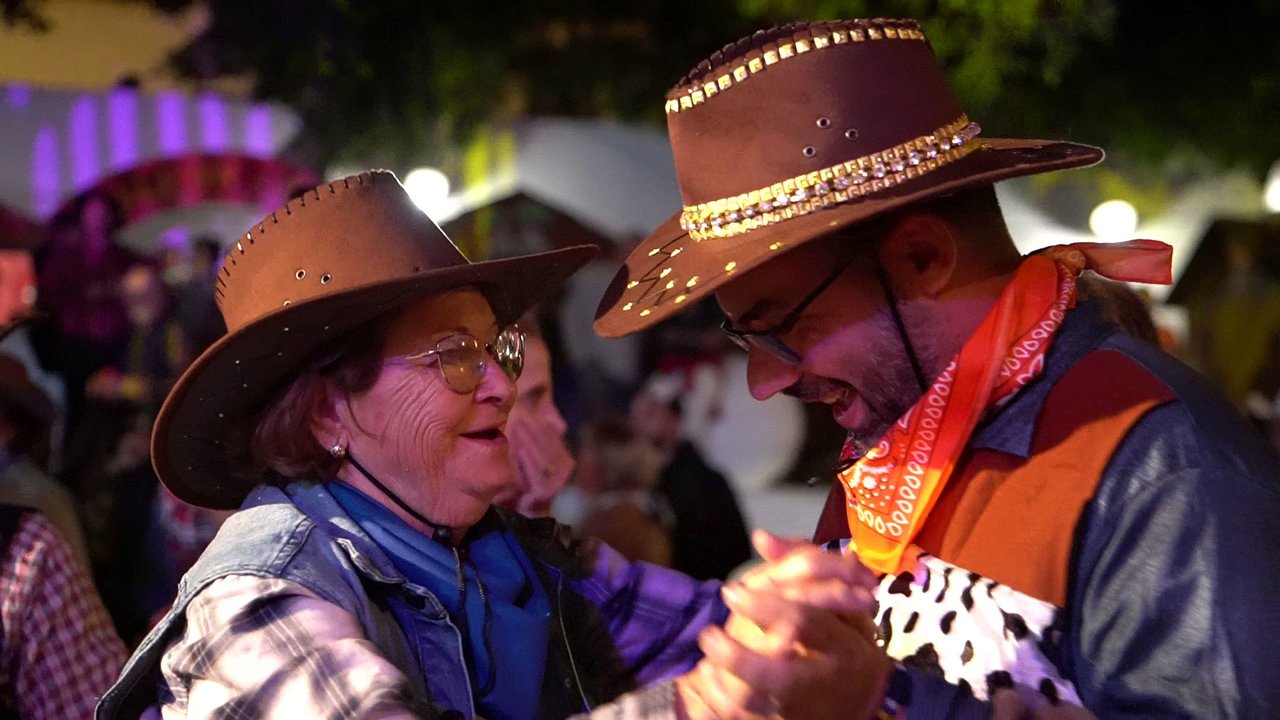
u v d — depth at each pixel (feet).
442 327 5.49
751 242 5.11
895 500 5.12
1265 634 4.38
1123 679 4.58
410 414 5.42
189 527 12.96
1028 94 15.56
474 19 15.37
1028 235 18.24
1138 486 4.71
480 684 5.42
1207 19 15.67
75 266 15.90
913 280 5.16
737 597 4.31
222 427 5.63
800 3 14.85
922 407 5.09
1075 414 4.94
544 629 5.70
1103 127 15.98
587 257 5.99
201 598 5.06
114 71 18.19
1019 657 4.75
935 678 4.57
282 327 5.12
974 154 5.32
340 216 5.43
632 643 6.27
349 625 4.92
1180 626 4.48
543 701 5.75
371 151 15.75
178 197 16.39
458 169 16.83
